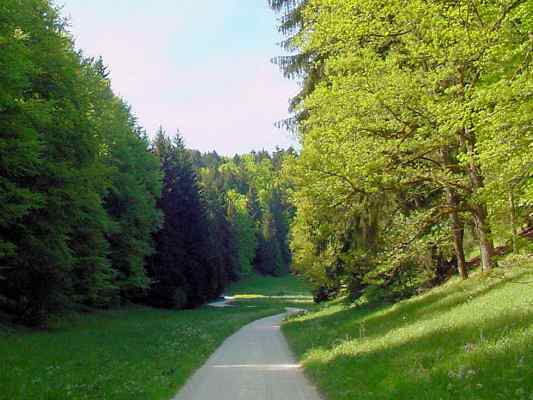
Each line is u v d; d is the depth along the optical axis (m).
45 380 11.59
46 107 19.33
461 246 21.33
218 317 45.25
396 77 16.23
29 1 23.22
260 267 132.75
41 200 19.84
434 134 16.39
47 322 25.80
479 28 11.35
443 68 14.65
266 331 32.81
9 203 19.20
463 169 18.06
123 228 44.72
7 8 18.36
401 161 17.72
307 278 40.81
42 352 16.52
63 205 24.53
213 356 19.50
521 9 9.77
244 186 172.50
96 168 26.42
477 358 8.87
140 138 53.12
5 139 18.00
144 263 49.31
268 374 14.38
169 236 56.75
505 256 19.70
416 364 10.06
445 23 12.10
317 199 21.61
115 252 44.12
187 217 60.22
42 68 23.28
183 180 61.16
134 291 52.16
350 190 19.39
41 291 25.23
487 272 18.39
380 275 24.27
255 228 130.88
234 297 90.88
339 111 17.66
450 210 19.36
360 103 16.80
